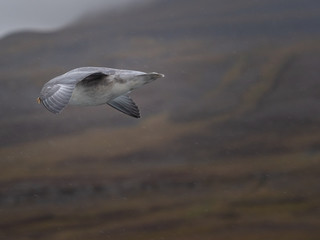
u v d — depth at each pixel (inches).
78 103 466.9
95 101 466.9
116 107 508.1
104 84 458.9
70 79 398.3
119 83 461.1
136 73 463.5
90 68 455.2
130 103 511.5
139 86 465.7
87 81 458.3
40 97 382.9
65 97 382.3
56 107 375.6
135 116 506.9
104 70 461.1
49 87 390.6
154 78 463.5
